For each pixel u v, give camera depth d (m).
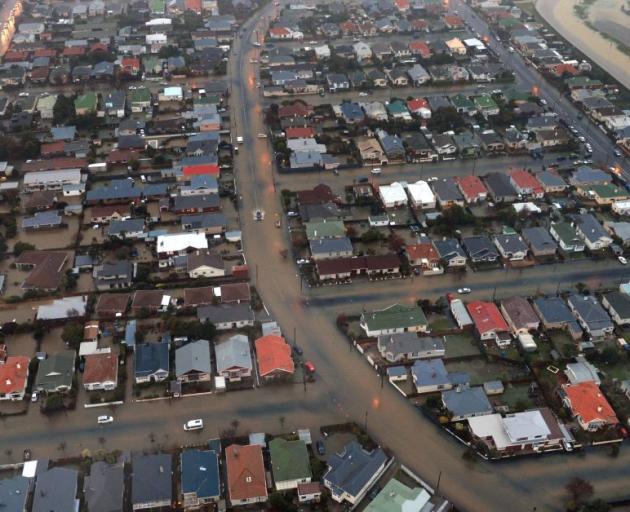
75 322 110.62
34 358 103.12
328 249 125.19
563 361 104.44
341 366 104.06
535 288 119.88
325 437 92.94
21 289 118.56
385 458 87.81
